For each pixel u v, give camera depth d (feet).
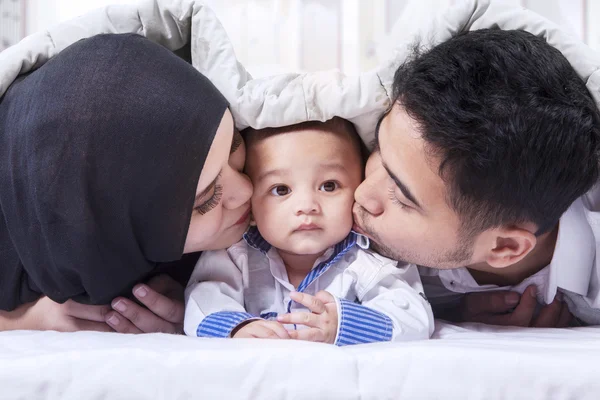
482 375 1.72
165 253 2.46
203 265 2.80
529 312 2.93
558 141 2.26
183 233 2.40
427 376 1.72
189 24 2.73
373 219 2.57
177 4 2.66
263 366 1.72
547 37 2.52
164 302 2.65
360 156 2.77
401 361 1.73
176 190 2.29
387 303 2.56
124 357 1.73
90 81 2.20
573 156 2.31
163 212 2.32
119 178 2.21
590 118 2.35
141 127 2.20
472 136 2.19
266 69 4.21
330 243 2.66
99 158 2.17
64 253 2.29
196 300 2.60
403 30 6.01
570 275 2.74
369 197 2.51
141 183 2.24
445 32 2.60
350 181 2.66
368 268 2.72
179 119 2.25
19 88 2.44
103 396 1.70
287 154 2.59
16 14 5.67
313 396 1.70
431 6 5.84
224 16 6.28
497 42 2.34
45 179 2.19
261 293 2.84
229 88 2.61
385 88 2.58
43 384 1.71
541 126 2.22
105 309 2.65
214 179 2.40
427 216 2.41
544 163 2.26
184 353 1.74
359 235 2.75
